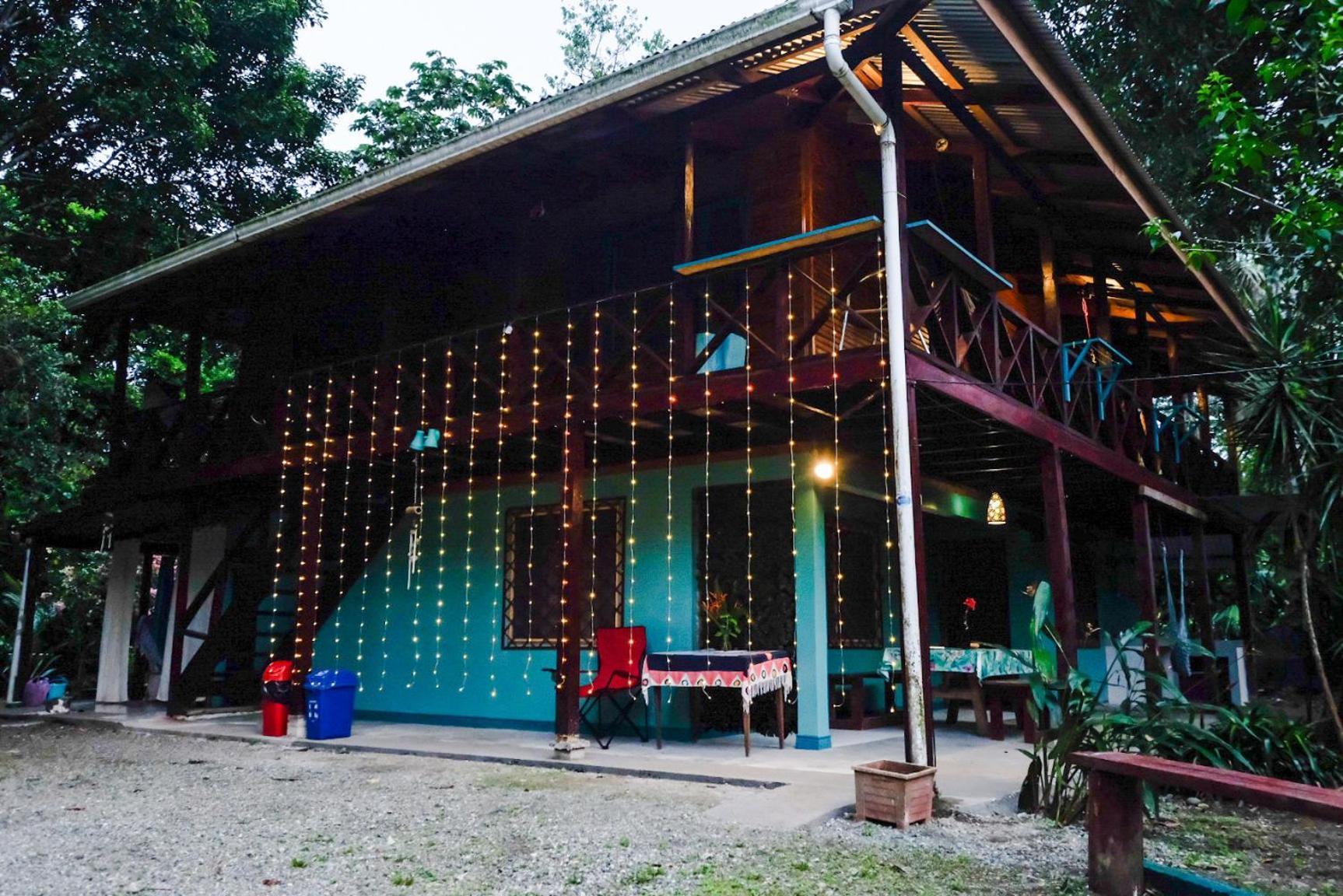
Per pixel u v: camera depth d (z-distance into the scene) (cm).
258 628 960
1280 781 291
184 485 922
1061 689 441
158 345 1523
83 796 517
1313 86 582
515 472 854
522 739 722
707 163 735
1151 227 556
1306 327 801
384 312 872
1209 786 287
